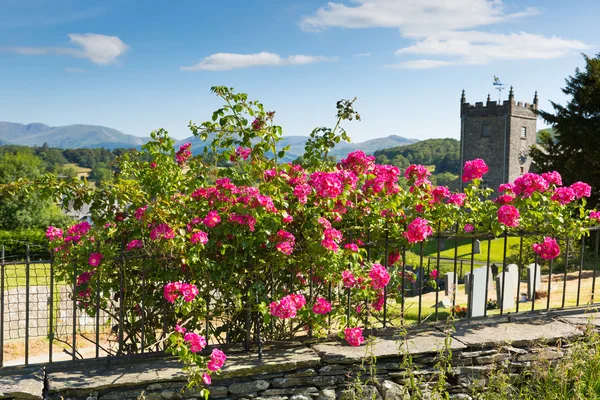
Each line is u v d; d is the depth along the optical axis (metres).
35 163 60.53
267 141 5.07
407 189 5.56
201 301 4.54
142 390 4.18
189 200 4.97
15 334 8.30
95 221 4.65
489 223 5.49
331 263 4.79
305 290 5.46
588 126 24.20
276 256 4.78
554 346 5.16
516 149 60.53
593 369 4.79
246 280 4.84
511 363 4.96
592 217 5.83
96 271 4.67
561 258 16.78
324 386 4.57
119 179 4.88
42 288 10.47
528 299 9.49
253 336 5.06
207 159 5.13
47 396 4.01
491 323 5.53
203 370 4.22
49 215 44.22
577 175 23.78
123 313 4.96
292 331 5.20
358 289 5.10
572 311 5.91
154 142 5.16
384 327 5.24
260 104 5.07
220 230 4.71
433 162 92.56
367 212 5.32
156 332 5.12
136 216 4.60
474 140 61.94
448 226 5.61
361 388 4.46
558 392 4.75
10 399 3.88
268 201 4.52
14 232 27.12
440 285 12.41
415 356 4.79
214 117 5.02
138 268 4.87
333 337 5.11
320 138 5.56
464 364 4.88
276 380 4.46
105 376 4.22
